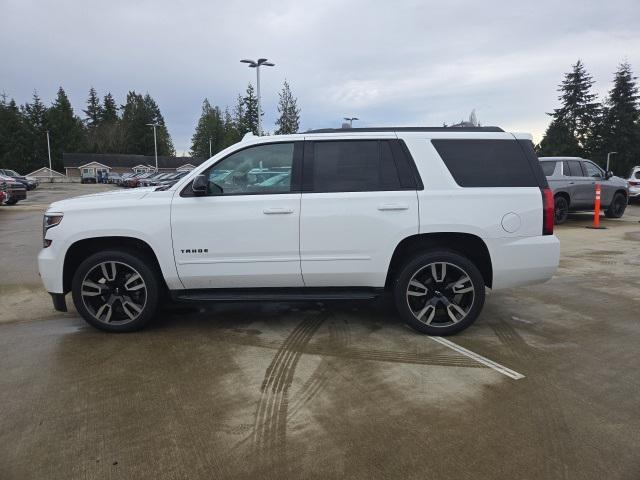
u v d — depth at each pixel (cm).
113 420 319
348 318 533
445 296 473
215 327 504
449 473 264
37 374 390
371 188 457
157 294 478
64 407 336
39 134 9406
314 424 314
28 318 539
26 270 802
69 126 9650
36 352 437
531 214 459
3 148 8762
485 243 456
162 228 457
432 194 454
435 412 329
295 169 464
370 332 487
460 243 480
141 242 477
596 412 328
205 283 470
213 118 10538
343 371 394
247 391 360
